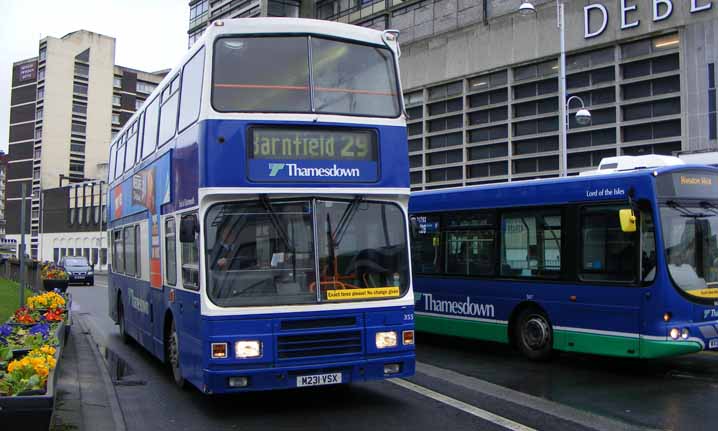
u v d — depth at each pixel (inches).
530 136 1070.4
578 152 1003.3
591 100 993.5
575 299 415.2
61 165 3850.9
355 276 298.8
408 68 1305.4
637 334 379.2
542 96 1055.0
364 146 307.9
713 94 850.8
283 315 283.9
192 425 289.7
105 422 292.8
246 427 284.8
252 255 288.8
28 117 3939.5
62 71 3875.5
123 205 547.5
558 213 431.8
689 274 378.3
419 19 1300.4
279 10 1678.2
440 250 523.2
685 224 383.6
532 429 275.3
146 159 447.5
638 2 930.1
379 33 326.0
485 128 1154.7
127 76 4136.3
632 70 946.7
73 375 404.8
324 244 295.9
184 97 341.4
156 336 405.1
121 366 446.0
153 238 416.8
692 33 873.5
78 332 642.8
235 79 297.4
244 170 289.4
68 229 3282.5
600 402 326.0
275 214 293.6
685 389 356.8
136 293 480.7
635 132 939.3
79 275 1534.2
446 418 295.6
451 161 1216.2
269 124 295.1
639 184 384.2
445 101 1229.7
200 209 289.3
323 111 303.0
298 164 295.9
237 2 1843.0
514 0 1110.4
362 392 353.1
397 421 290.7
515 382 379.2
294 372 283.0
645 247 379.2
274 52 305.3
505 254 469.4
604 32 967.0
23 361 235.6
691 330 370.9
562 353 484.1
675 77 897.5
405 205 316.2
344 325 292.0
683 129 876.6
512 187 466.9
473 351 503.8
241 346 278.8
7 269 1519.4
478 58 1158.3
